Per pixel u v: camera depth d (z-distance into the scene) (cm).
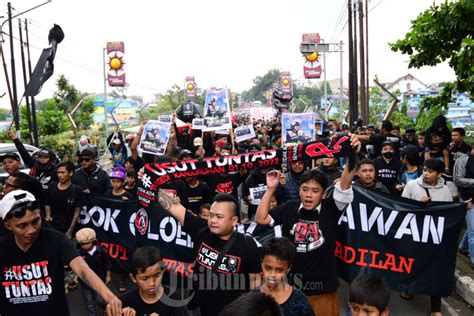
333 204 419
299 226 414
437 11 860
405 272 564
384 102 2844
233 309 186
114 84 2150
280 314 192
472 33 852
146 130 924
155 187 434
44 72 656
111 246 659
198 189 729
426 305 593
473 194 682
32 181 629
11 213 309
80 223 680
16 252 326
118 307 317
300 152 428
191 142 1332
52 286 332
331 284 411
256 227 524
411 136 1155
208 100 1066
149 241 584
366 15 2048
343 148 413
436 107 1038
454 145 849
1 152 1219
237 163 436
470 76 821
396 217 568
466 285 607
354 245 574
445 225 558
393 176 749
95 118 5800
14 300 329
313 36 2758
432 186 607
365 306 268
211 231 361
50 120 2992
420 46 898
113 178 670
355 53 1978
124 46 2130
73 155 2538
